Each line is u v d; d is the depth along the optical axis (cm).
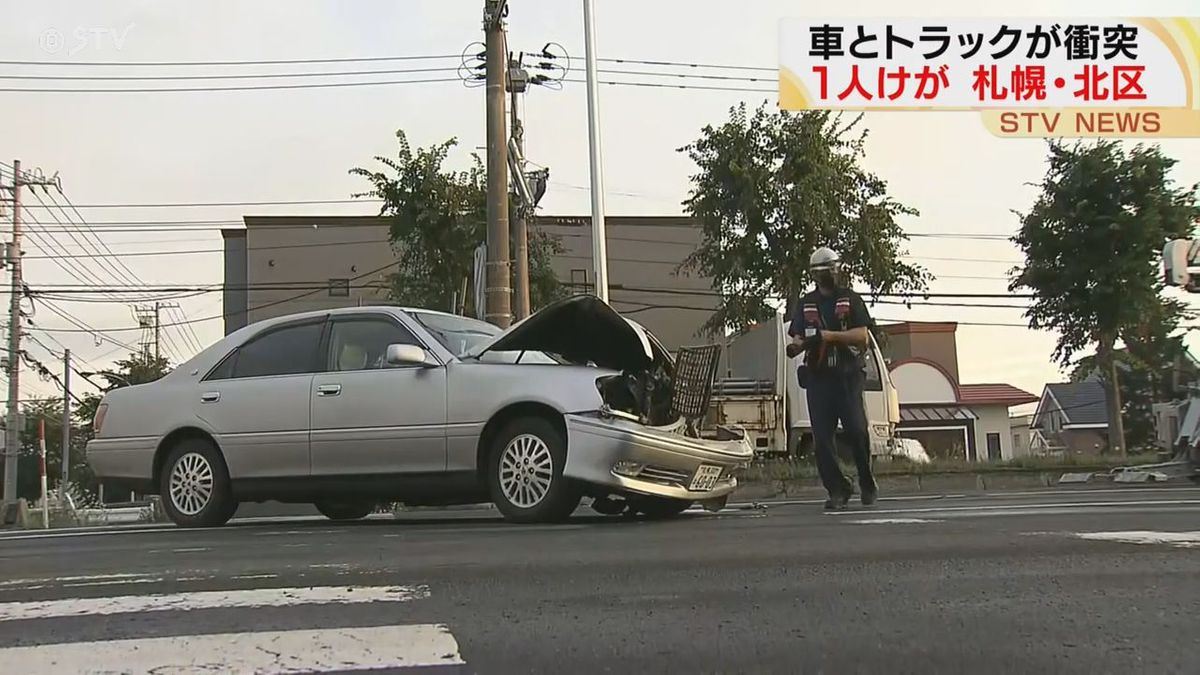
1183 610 329
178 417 720
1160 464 1252
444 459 647
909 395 3644
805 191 2038
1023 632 306
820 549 459
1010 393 3825
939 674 268
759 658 284
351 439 667
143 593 384
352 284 3900
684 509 708
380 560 455
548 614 337
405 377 664
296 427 683
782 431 1551
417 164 2109
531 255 2395
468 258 2081
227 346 736
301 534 603
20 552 530
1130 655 281
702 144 2133
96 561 479
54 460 5228
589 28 1580
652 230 4009
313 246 3919
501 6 1463
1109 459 1404
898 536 498
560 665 280
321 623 329
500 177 1455
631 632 313
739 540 497
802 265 2050
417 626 323
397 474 659
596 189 1550
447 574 411
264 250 3909
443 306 2067
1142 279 1775
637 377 671
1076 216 1800
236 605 358
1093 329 1827
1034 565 409
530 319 647
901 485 1320
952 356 4191
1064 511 617
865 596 356
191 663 286
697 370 741
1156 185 1795
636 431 613
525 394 628
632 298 3956
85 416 4309
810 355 708
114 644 306
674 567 418
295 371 702
